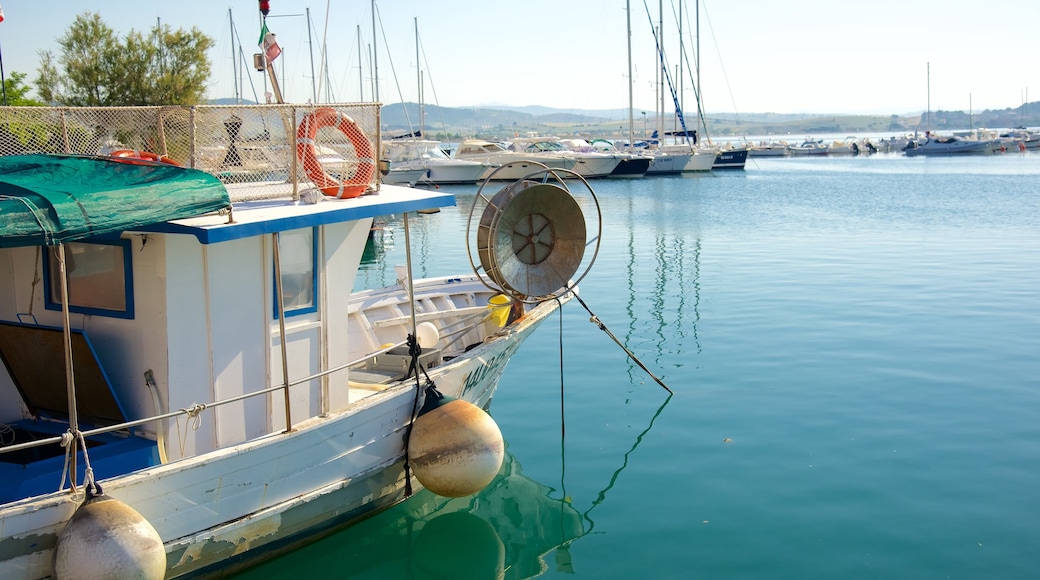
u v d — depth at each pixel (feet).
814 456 30.66
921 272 66.54
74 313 22.18
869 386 38.19
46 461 19.84
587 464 30.66
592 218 110.22
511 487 28.89
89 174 20.16
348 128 25.52
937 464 29.71
